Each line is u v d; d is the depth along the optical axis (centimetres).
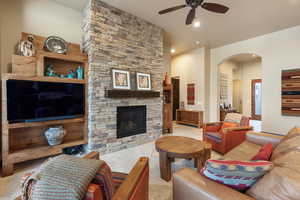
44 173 75
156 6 304
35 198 70
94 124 283
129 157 280
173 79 702
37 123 239
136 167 124
